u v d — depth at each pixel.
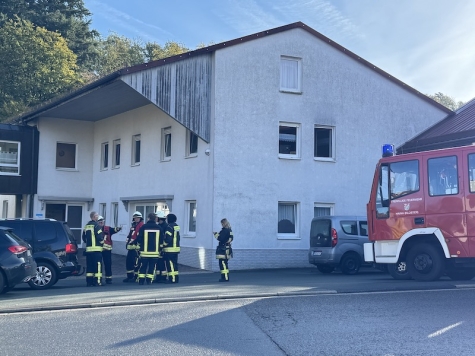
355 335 8.06
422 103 24.45
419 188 13.64
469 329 8.26
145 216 24.94
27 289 14.45
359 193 22.86
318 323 8.88
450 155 13.26
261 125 21.08
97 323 9.12
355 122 23.00
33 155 27.80
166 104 19.75
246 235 20.45
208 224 20.23
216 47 20.45
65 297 11.98
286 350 7.35
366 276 17.20
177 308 10.38
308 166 21.91
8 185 27.09
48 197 28.05
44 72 42.94
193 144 21.98
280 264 20.94
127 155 26.58
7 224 14.62
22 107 40.62
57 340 7.98
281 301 10.88
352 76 23.08
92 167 29.58
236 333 8.30
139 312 10.04
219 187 20.12
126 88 21.81
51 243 14.73
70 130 28.98
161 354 7.19
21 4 52.22
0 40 43.88
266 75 21.33
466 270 14.11
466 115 22.41
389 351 7.21
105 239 15.55
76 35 54.75
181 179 22.22
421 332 8.13
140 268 15.06
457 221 13.02
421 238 13.92
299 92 21.92
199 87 20.39
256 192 20.75
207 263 20.09
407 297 11.09
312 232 19.02
